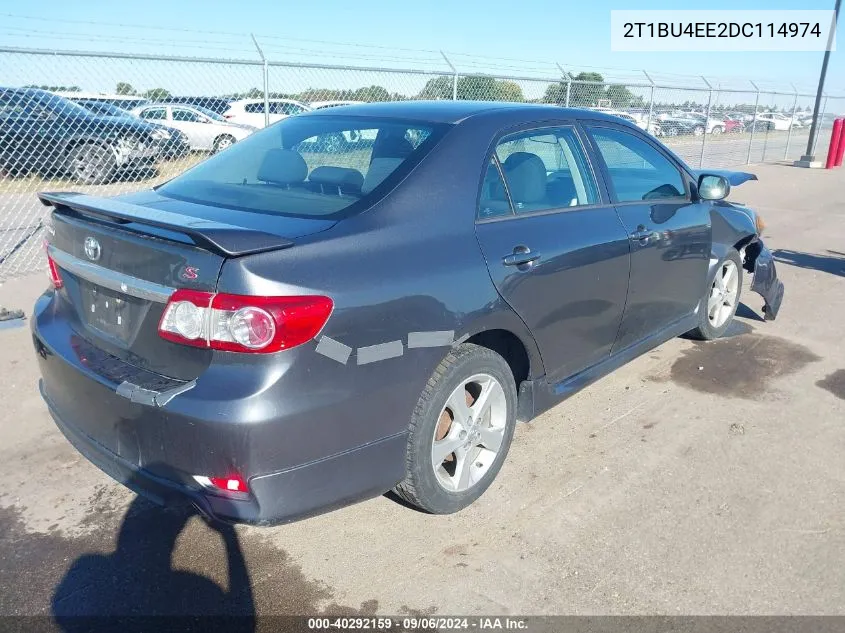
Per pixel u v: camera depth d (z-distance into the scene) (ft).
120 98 25.12
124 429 8.25
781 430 12.84
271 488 7.78
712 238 15.80
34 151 26.07
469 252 9.57
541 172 11.33
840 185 50.52
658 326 14.46
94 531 9.84
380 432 8.69
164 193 10.46
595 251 11.62
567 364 11.79
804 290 22.31
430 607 8.48
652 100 47.83
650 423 13.08
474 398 10.36
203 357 7.74
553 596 8.65
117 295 8.63
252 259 7.55
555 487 10.94
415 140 10.25
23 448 11.93
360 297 8.18
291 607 8.48
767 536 9.77
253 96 28.17
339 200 9.27
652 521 10.10
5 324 17.49
